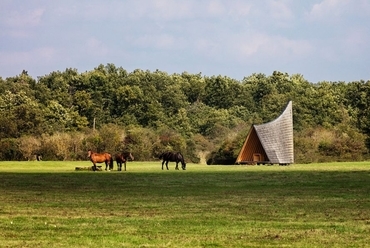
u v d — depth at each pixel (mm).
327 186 35969
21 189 34344
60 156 98312
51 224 19938
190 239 17297
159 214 22641
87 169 60312
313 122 124625
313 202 26844
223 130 122688
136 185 37812
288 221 20797
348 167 63375
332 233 18312
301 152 94875
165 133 115562
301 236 17812
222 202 27031
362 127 110125
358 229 19031
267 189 34281
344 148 95562
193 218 21531
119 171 57562
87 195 30578
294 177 44875
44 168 66500
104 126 110875
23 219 21047
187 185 37750
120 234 18078
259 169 61188
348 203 26344
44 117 114875
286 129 81562
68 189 34500
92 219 21125
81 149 101438
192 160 110000
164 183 39562
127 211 23562
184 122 126562
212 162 97500
